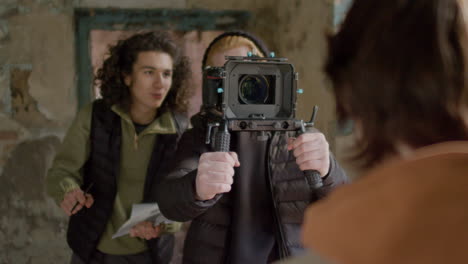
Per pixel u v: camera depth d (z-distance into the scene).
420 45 0.43
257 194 1.38
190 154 1.37
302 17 2.63
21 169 2.95
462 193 0.36
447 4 0.43
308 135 1.23
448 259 0.34
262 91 1.26
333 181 1.28
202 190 1.15
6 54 2.89
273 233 1.39
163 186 1.29
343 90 0.51
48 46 2.93
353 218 0.40
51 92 2.96
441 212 0.36
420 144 0.46
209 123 1.26
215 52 1.56
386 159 0.49
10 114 2.93
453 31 0.43
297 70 2.67
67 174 1.85
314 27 2.47
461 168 0.38
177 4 3.04
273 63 1.23
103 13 3.02
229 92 1.22
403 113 0.45
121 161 1.87
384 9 0.46
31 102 2.94
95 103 1.94
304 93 2.55
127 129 1.88
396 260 0.36
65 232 3.01
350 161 0.53
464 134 0.45
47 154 2.97
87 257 1.82
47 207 2.98
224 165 1.15
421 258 0.35
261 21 3.15
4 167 2.93
